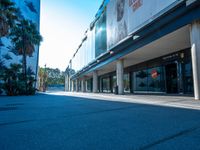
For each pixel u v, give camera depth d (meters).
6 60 33.94
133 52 16.72
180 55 15.89
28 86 25.88
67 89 64.69
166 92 17.70
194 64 9.28
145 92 21.44
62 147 2.51
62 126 3.90
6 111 6.66
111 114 5.43
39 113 6.05
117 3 18.89
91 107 7.57
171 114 5.09
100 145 2.56
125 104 8.49
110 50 20.64
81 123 4.18
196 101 8.46
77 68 43.28
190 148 2.35
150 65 20.48
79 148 2.45
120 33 18.02
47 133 3.31
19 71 26.12
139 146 2.47
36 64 45.53
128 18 15.47
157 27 12.27
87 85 46.88
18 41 27.55
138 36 14.54
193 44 9.38
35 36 29.39
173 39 12.71
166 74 17.86
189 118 4.42
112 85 32.19
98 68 27.81
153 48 15.24
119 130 3.40
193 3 9.07
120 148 2.41
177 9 10.37
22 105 9.05
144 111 5.87
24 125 4.07
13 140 2.89
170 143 2.56
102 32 24.05
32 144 2.67
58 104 9.45
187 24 9.84
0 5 20.45
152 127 3.56
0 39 32.84
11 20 22.34
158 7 11.60
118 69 19.94
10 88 23.84
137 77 23.44
